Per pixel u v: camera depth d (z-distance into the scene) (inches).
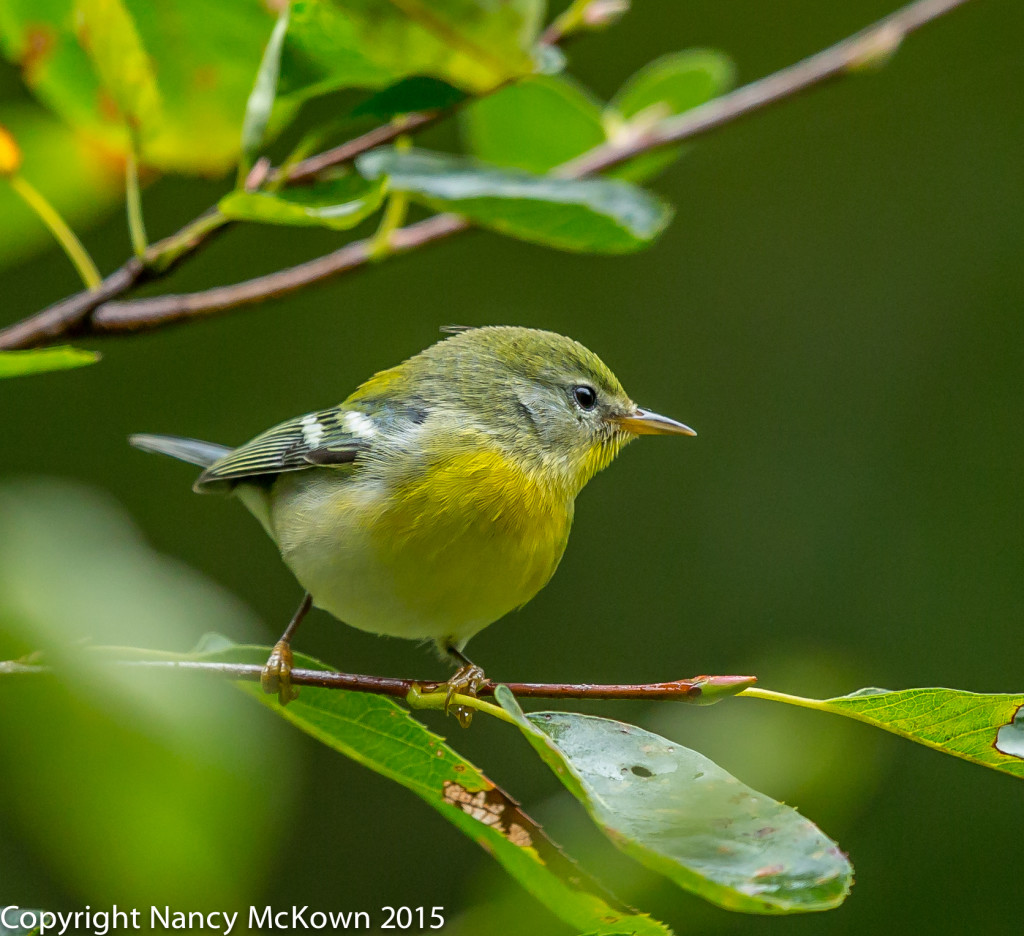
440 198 256.8
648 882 264.5
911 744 498.6
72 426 604.4
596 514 601.6
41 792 220.4
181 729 217.9
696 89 371.2
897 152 636.7
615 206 265.7
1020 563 551.5
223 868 224.1
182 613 231.8
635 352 622.5
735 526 589.3
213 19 254.8
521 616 583.8
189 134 268.5
